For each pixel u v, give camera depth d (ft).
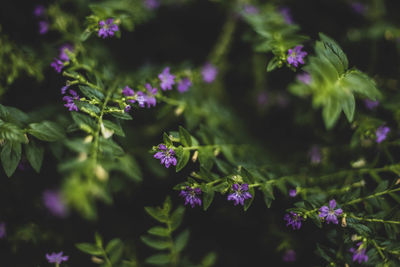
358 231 1.08
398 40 1.38
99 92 1.10
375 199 1.12
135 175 1.09
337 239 1.13
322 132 1.36
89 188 0.98
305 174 1.25
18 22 1.30
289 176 1.21
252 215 1.31
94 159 1.02
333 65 1.06
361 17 1.49
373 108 1.27
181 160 1.10
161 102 1.28
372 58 1.38
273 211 1.28
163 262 1.15
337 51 1.09
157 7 1.45
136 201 1.31
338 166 1.28
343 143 1.31
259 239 1.33
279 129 1.47
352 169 1.22
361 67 1.37
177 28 1.56
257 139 1.42
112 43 1.42
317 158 1.32
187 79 1.31
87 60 1.21
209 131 1.22
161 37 1.53
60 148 1.14
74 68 1.18
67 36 1.26
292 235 1.25
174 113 1.36
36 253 1.23
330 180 1.23
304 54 1.13
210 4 1.51
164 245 1.15
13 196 1.24
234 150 1.27
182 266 1.18
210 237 1.35
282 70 1.42
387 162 1.23
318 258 1.20
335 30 1.47
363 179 1.20
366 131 1.21
